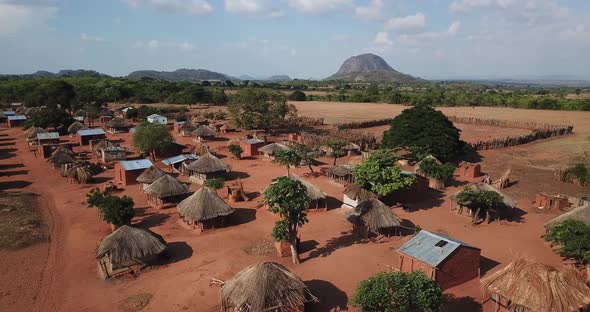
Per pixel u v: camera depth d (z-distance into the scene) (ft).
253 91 282.77
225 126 301.84
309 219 130.11
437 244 91.04
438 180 162.61
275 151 205.36
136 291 87.30
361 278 91.66
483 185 132.05
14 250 104.53
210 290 87.15
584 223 103.24
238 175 183.21
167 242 112.16
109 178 178.40
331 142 205.46
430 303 66.59
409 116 203.41
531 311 71.15
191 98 504.43
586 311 71.05
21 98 465.47
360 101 597.52
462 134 293.43
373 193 133.90
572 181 168.96
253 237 115.55
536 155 219.82
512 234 117.91
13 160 209.36
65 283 90.53
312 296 77.20
